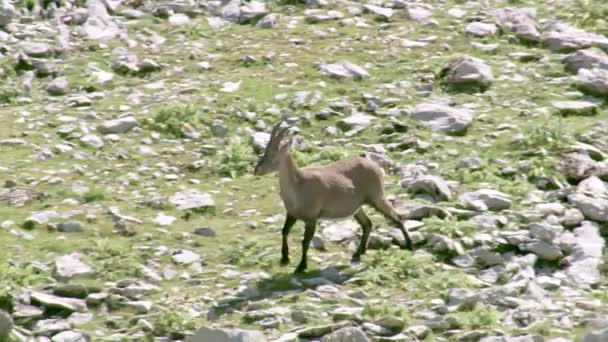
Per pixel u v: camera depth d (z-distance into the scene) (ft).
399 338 150.51
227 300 166.09
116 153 232.32
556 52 287.89
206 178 223.10
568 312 159.53
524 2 324.80
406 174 219.82
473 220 195.93
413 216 198.18
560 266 183.83
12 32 295.28
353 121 245.65
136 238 192.65
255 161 228.43
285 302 164.35
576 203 200.75
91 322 160.45
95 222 199.21
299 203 176.04
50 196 210.79
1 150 232.32
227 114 250.37
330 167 180.65
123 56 284.41
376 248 188.55
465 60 270.05
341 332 147.23
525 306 160.45
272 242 190.80
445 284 172.24
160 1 319.68
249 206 208.74
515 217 197.57
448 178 218.38
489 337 147.43
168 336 155.02
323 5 318.24
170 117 246.06
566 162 220.02
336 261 183.93
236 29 304.71
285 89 263.49
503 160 225.76
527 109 252.83
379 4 319.68
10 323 153.58
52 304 163.84
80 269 176.45
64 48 286.87
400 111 248.73
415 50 287.48
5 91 264.31
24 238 191.21
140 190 216.13
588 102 256.52
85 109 255.50
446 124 242.58
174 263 182.60
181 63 282.15
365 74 271.28
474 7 318.65
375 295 169.37
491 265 183.01
